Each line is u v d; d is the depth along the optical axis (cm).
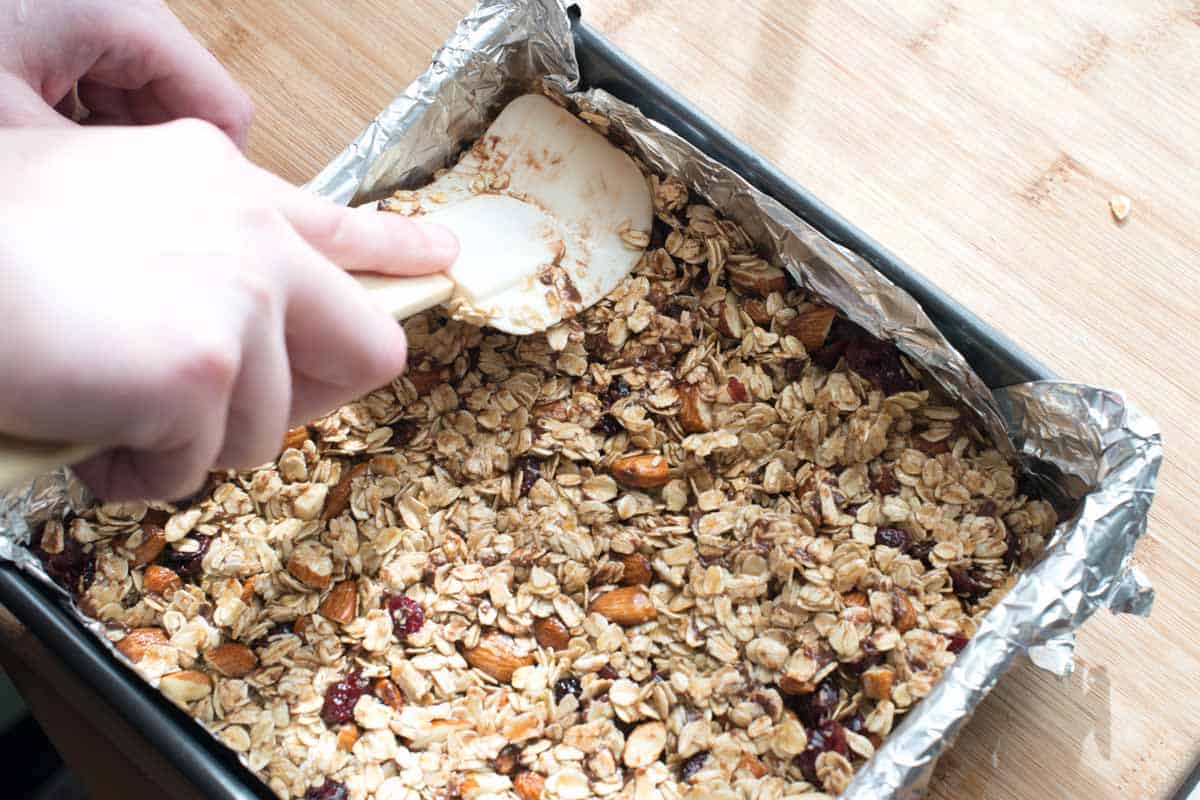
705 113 86
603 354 84
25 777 89
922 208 88
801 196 81
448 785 79
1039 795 81
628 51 91
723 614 81
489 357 84
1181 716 82
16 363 60
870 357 83
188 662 80
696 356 83
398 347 67
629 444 83
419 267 78
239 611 81
